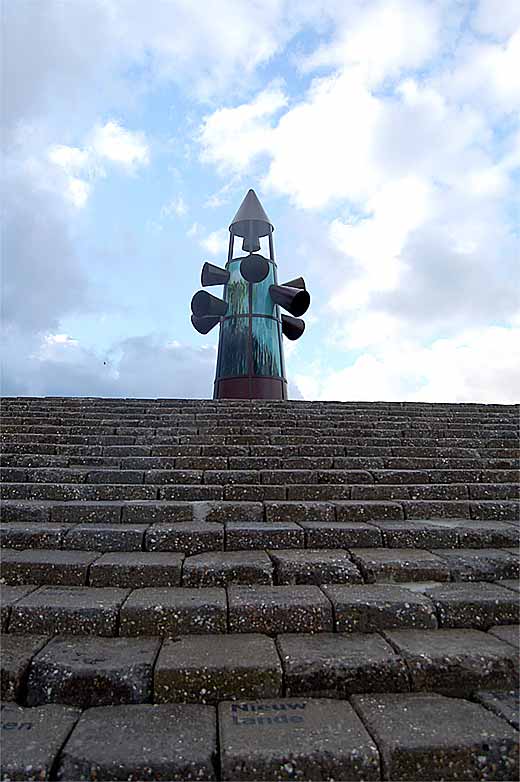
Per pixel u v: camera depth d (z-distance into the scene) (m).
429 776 2.12
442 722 2.34
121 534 4.14
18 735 2.25
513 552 4.09
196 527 4.33
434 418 8.98
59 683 2.56
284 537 4.24
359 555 3.95
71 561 3.70
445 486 5.46
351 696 2.59
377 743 2.19
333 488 5.34
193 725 2.35
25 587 3.52
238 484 5.43
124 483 5.55
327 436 7.42
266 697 2.58
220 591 3.45
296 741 2.20
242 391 15.39
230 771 2.08
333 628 3.13
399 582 3.70
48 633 3.05
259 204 18.53
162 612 3.10
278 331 16.48
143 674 2.59
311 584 3.65
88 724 2.35
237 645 2.89
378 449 6.85
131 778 2.07
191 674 2.59
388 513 4.83
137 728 2.32
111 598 3.27
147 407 9.29
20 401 9.59
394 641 2.93
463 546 4.33
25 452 6.55
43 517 4.63
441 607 3.23
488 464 6.50
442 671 2.67
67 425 7.91
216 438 7.15
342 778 2.10
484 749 2.17
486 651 2.77
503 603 3.26
